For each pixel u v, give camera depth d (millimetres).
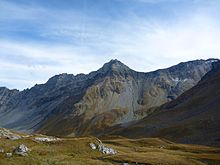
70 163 66625
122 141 180250
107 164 77312
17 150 73500
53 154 87000
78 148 100875
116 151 112000
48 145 99375
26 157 64000
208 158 118312
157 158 99062
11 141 93938
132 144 172375
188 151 149375
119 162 91875
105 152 104625
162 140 194625
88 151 101688
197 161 104938
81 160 78000
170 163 94938
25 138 104000
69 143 103312
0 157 63344
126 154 103062
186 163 97875
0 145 81750
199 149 153875
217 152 147000
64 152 94625
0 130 114312
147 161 94312
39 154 83188
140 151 125500
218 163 111375
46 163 60125
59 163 63000
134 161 93188
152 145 173125
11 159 59938
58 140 106375
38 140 104062
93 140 109562
